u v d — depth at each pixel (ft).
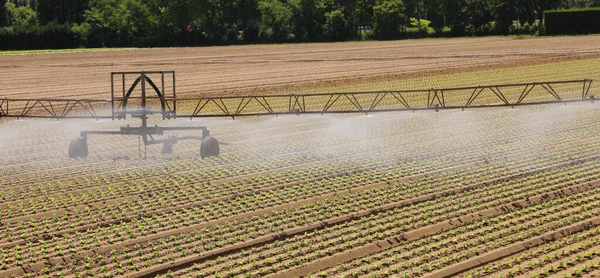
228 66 241.14
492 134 108.78
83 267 55.93
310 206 70.79
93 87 183.62
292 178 82.64
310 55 285.84
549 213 66.95
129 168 89.51
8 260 57.31
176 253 58.75
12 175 86.89
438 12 424.46
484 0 403.34
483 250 57.41
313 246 59.47
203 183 81.00
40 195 77.56
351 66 230.07
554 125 115.34
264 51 321.52
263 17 426.92
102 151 101.45
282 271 54.24
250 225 65.57
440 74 198.18
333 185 78.69
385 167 87.25
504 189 75.31
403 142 103.96
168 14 423.23
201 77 205.46
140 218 68.95
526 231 61.87
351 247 59.16
